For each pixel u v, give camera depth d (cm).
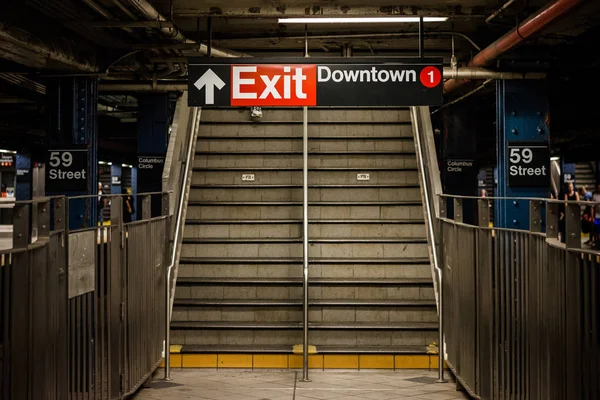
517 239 455
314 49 1205
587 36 791
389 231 866
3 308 311
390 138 998
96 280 475
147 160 1237
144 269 614
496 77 862
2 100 1373
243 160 980
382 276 816
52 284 389
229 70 703
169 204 747
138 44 862
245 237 875
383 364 713
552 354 375
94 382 478
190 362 719
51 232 386
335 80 704
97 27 778
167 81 1022
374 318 766
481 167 3011
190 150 952
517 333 455
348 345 737
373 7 747
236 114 1040
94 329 475
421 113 939
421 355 714
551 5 611
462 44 1084
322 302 767
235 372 705
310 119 1029
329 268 817
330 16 741
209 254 846
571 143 2059
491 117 1697
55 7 706
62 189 867
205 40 1059
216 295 793
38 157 2358
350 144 992
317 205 898
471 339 568
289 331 745
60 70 860
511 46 750
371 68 704
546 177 870
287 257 842
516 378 464
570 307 340
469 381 576
